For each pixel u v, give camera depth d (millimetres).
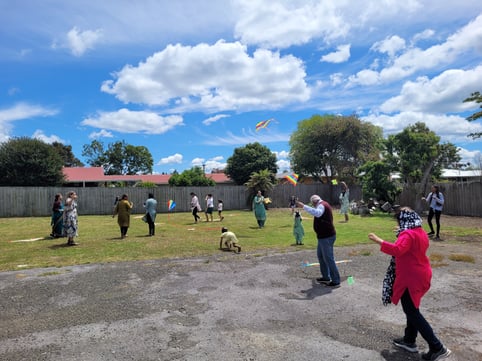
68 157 64312
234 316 4562
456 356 3439
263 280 6250
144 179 48281
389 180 20672
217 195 27359
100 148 63062
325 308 4828
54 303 5148
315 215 5809
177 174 35188
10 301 5242
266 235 12453
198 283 6105
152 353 3578
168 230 14180
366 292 5504
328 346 3691
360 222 15992
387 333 4004
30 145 31484
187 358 3461
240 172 51438
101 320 4477
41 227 16188
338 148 34219
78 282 6227
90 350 3660
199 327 4223
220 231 13789
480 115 15797
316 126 34031
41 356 3539
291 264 7469
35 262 7969
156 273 6812
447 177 36156
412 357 3451
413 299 3432
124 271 6988
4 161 30172
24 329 4219
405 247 3422
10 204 22672
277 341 3822
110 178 39062
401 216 3740
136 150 64000
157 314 4668
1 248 9977
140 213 25125
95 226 16141
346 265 7238
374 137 32625
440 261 7527
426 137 18859
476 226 13852
